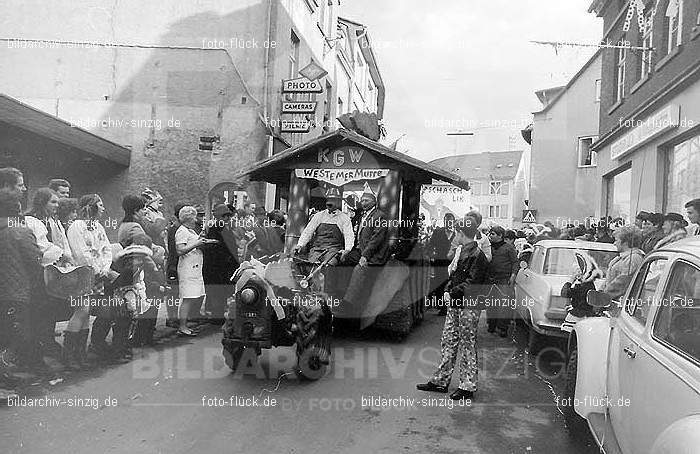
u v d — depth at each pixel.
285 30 15.40
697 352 2.70
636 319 3.75
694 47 10.77
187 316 7.91
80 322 5.98
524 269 9.05
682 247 3.33
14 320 5.16
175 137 14.56
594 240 12.06
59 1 14.88
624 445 3.56
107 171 14.44
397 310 8.20
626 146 13.94
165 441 4.33
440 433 4.75
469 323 5.74
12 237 5.14
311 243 7.80
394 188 8.17
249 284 5.91
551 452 4.44
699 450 2.20
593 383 4.32
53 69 14.84
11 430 4.37
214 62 14.59
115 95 14.70
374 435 4.65
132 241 6.67
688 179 10.82
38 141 11.63
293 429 4.70
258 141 14.45
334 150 8.37
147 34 14.73
